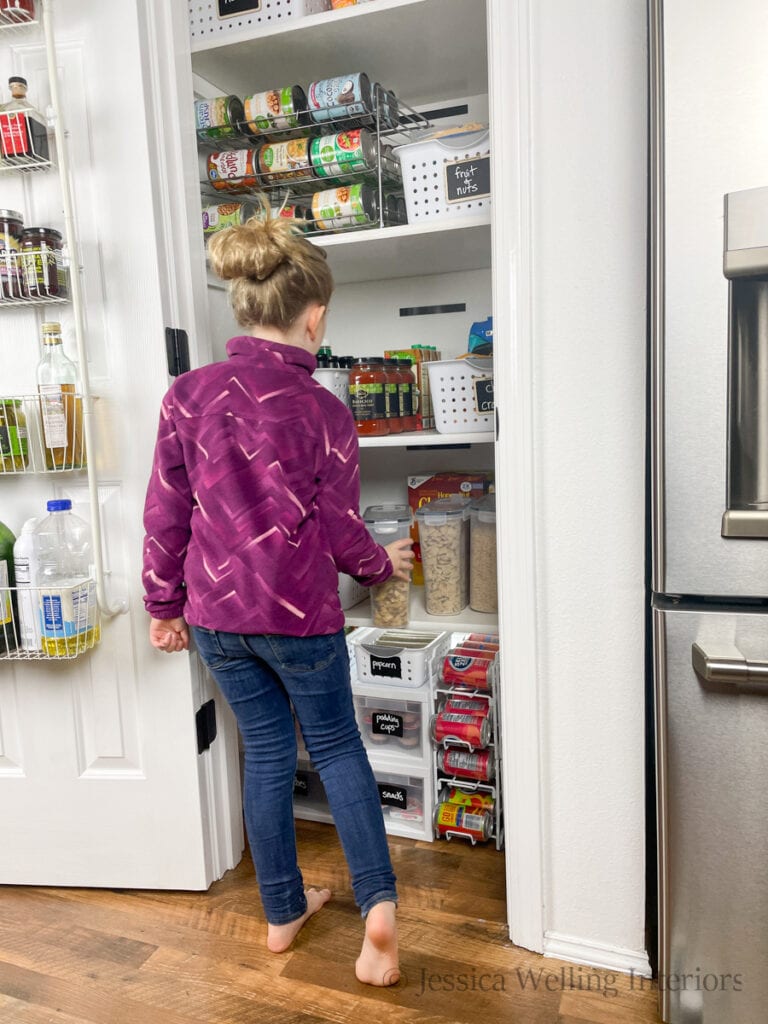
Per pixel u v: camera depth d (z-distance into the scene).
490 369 1.56
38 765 1.60
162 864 1.60
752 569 1.05
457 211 1.54
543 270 1.24
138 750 1.57
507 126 1.23
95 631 1.50
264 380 1.28
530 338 1.26
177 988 1.32
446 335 2.01
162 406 1.33
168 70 1.47
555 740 1.34
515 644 1.33
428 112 1.96
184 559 1.37
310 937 1.45
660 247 1.04
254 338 1.32
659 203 1.03
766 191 0.96
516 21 1.20
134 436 1.49
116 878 1.62
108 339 1.48
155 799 1.58
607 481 1.25
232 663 1.35
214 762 1.63
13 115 1.36
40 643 1.45
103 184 1.44
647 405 1.22
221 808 1.66
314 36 1.62
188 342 1.54
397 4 1.49
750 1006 1.13
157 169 1.45
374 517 1.77
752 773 1.08
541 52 1.20
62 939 1.46
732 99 0.98
